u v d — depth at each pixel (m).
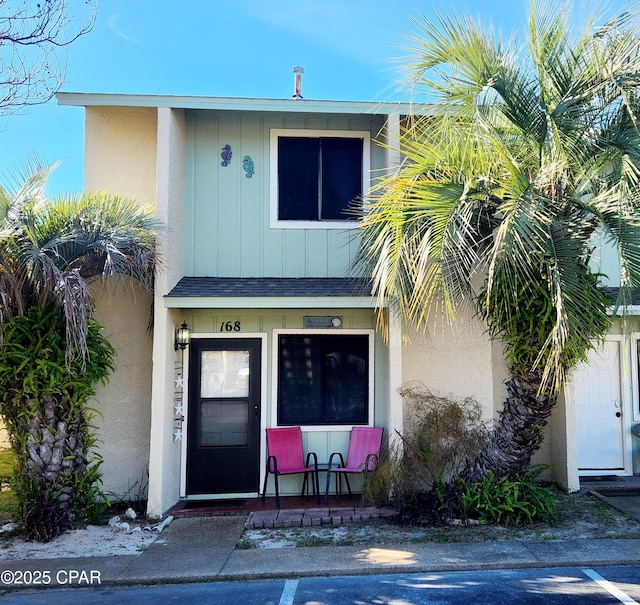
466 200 5.00
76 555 5.30
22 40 4.94
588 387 8.19
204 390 7.47
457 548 5.30
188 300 6.71
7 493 7.16
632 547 5.28
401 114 7.31
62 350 5.82
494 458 6.15
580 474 8.05
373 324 7.69
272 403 7.50
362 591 4.48
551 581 4.62
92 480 6.25
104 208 6.05
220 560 5.12
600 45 5.15
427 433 7.01
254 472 7.40
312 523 6.09
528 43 5.32
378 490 6.56
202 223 7.70
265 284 7.29
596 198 5.04
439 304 6.97
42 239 5.67
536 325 5.45
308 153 7.95
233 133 7.82
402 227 5.26
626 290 4.48
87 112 7.61
